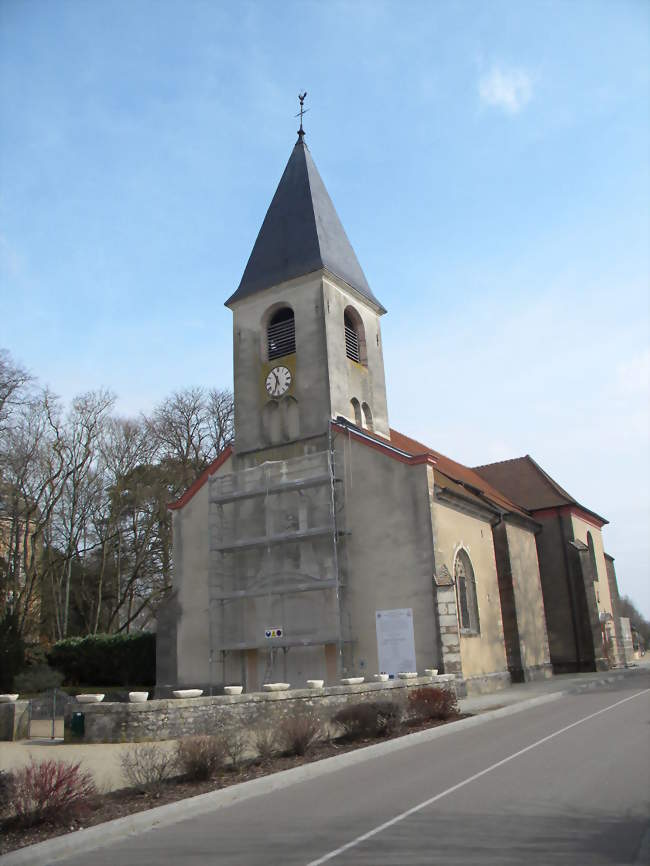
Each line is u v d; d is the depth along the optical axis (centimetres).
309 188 3123
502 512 3158
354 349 3039
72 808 887
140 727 1507
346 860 677
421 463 2495
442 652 2305
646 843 679
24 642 3319
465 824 780
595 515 4316
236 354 3027
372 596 2483
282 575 2617
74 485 4022
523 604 3294
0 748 1529
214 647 2694
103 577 4316
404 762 1227
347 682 1889
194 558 2889
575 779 978
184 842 796
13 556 3734
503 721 1761
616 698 2161
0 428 3434
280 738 1327
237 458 2908
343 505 2609
